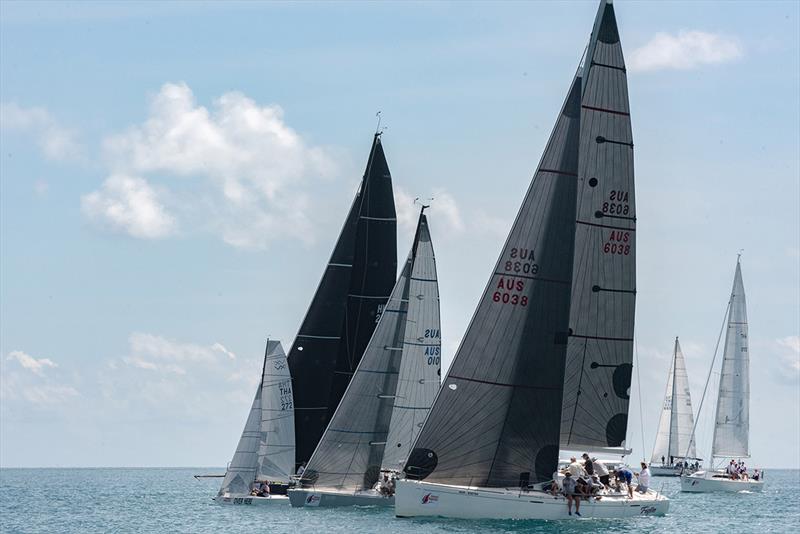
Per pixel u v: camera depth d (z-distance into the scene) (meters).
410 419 121.25
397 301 125.38
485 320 102.31
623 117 108.00
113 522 136.75
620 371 108.31
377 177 136.62
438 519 99.44
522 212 103.38
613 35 107.62
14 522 141.50
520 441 101.56
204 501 190.50
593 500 99.75
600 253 108.06
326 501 124.06
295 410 137.25
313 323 137.88
